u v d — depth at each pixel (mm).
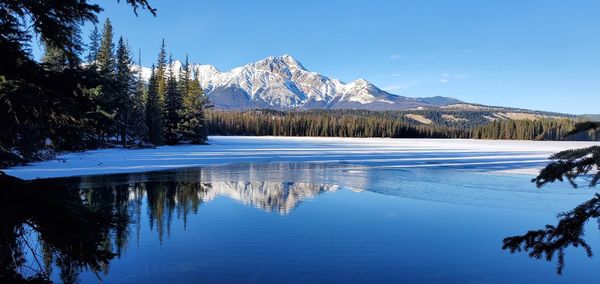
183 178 21609
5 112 3494
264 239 10805
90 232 3895
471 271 8961
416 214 13820
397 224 12508
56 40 4020
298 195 17266
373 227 12102
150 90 52375
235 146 56094
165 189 18078
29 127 3842
